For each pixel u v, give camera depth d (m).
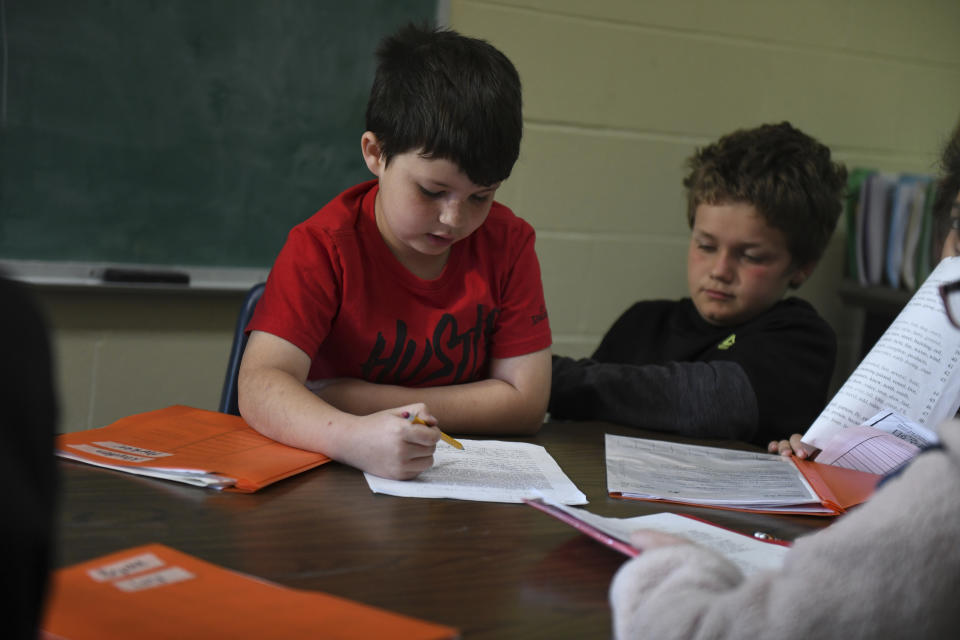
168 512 0.77
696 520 0.85
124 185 1.94
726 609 0.50
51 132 1.86
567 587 0.67
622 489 0.94
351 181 2.15
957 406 1.04
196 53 1.96
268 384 1.06
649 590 0.55
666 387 1.42
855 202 2.50
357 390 1.16
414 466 0.92
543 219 2.30
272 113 2.05
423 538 0.76
